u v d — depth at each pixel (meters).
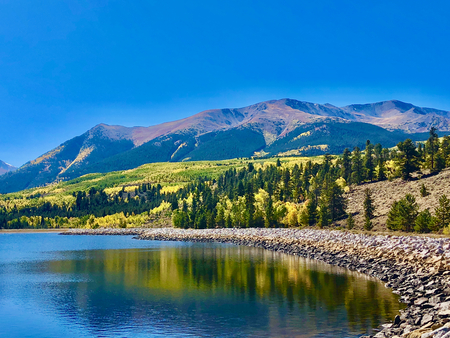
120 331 33.75
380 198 119.31
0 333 33.72
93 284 55.41
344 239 80.19
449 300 31.52
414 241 58.88
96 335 32.97
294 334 31.27
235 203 173.25
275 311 38.34
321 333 31.08
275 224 140.38
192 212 181.12
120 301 44.34
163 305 42.06
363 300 40.16
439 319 25.86
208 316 37.41
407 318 29.17
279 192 164.75
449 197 93.19
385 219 98.62
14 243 146.25
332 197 116.00
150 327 34.56
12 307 42.47
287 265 67.50
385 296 41.28
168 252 98.06
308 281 52.41
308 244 88.00
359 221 105.62
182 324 35.06
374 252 62.97
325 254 75.06
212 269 65.94
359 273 56.81
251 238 119.88
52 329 34.84
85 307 41.91
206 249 103.75
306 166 186.12
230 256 83.88
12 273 67.25
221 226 167.38
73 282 57.41
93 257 91.25
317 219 120.12
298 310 38.28
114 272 66.31
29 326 35.75
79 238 176.38
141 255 92.62
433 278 41.72
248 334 31.80
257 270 63.16
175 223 186.75
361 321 33.56
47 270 70.50
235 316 37.06
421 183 115.56
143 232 193.25
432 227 76.69
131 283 55.44
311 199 131.75
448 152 125.88
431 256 49.28
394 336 24.97
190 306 41.38
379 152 182.12
